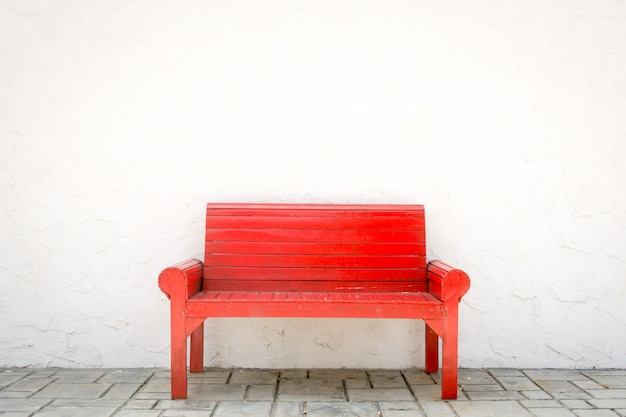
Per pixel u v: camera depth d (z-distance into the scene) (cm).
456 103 367
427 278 336
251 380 339
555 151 367
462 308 368
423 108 367
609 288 366
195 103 365
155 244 366
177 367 302
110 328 365
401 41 367
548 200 366
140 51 364
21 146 362
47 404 295
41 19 362
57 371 356
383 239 340
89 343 365
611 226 366
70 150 363
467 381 339
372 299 304
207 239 337
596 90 366
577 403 299
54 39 362
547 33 367
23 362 364
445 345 302
